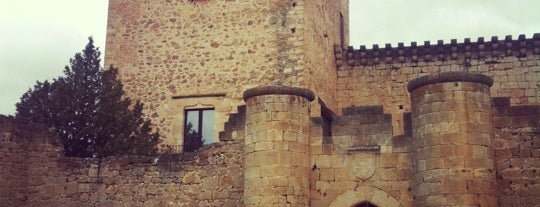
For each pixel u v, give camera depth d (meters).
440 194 15.92
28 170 20.53
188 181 19.61
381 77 28.06
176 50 25.98
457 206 15.72
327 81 27.09
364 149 17.78
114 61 26.52
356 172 17.70
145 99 25.77
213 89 25.14
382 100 27.80
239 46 25.28
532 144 17.02
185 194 19.55
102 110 22.72
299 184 17.20
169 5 26.55
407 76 27.78
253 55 25.00
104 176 20.34
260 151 17.27
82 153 22.42
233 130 19.45
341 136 18.05
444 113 16.31
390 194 17.34
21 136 20.56
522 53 26.81
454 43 27.34
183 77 25.61
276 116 17.41
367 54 28.39
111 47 26.72
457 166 15.95
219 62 25.34
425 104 16.64
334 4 29.81
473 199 15.75
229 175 19.17
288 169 17.11
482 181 15.91
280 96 17.58
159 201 19.72
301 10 24.77
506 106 17.41
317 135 18.14
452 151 16.05
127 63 26.38
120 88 23.77
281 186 16.97
